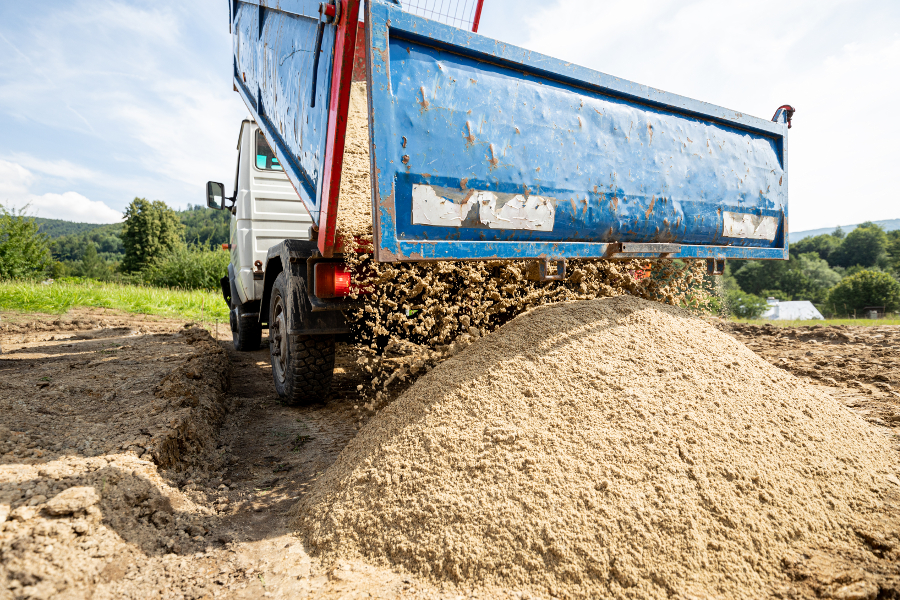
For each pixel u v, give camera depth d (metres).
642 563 1.53
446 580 1.57
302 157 2.97
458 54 2.19
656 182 2.85
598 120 2.63
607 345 2.52
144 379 3.48
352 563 1.67
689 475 1.83
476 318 3.05
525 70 2.40
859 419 2.56
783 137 3.53
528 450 1.94
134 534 1.68
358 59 2.16
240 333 6.13
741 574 1.51
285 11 3.24
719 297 3.65
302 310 3.16
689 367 2.44
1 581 1.28
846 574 1.51
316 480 2.33
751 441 2.04
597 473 1.82
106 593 1.40
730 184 3.21
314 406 3.58
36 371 3.71
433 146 2.07
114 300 11.29
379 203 1.92
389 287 2.95
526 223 2.37
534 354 2.46
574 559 1.55
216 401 3.30
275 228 5.38
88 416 2.59
